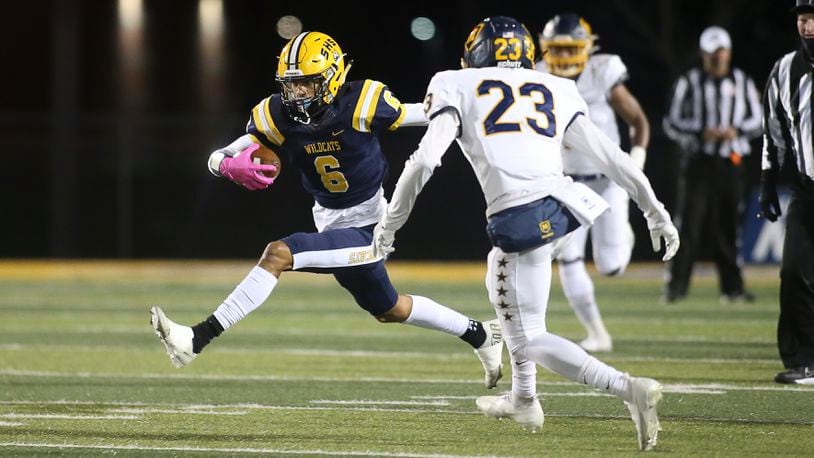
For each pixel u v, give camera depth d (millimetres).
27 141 60344
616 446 16484
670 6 66688
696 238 37469
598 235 25750
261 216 58594
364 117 17828
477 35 16016
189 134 59625
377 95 17953
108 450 16422
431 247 56625
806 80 20750
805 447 16344
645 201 15414
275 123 18016
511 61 15852
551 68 25875
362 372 24125
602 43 70688
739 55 68125
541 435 17312
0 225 60250
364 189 18375
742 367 24156
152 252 59344
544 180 15258
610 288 43688
